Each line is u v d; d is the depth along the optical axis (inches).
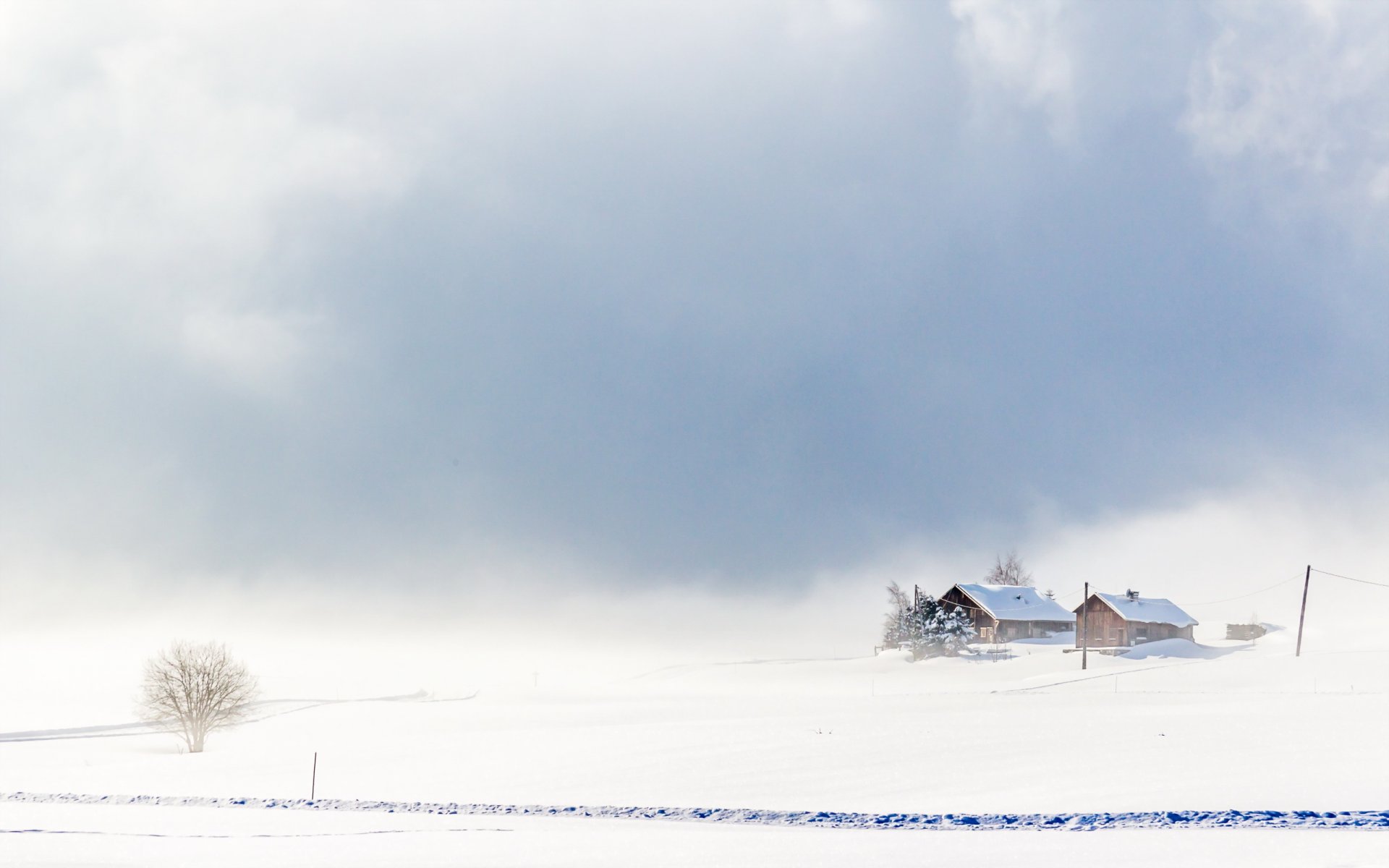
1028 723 2188.7
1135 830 1222.9
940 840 1188.5
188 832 1300.4
